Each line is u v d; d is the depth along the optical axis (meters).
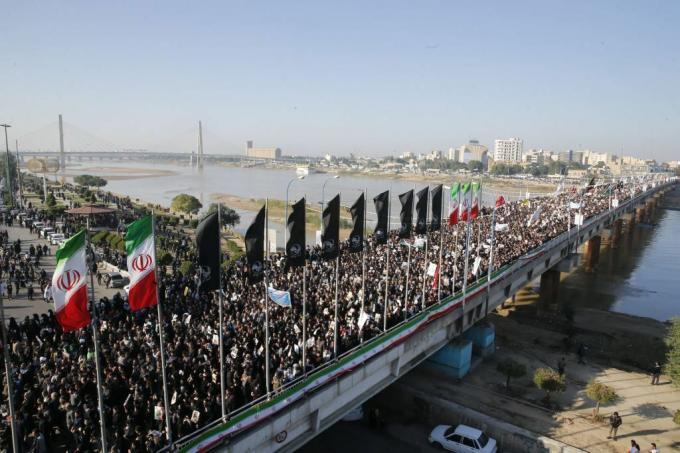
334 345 24.69
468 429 29.12
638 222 134.00
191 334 25.84
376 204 30.09
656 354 42.50
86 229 16.91
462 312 35.97
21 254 49.66
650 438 29.61
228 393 20.50
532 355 42.03
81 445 17.42
